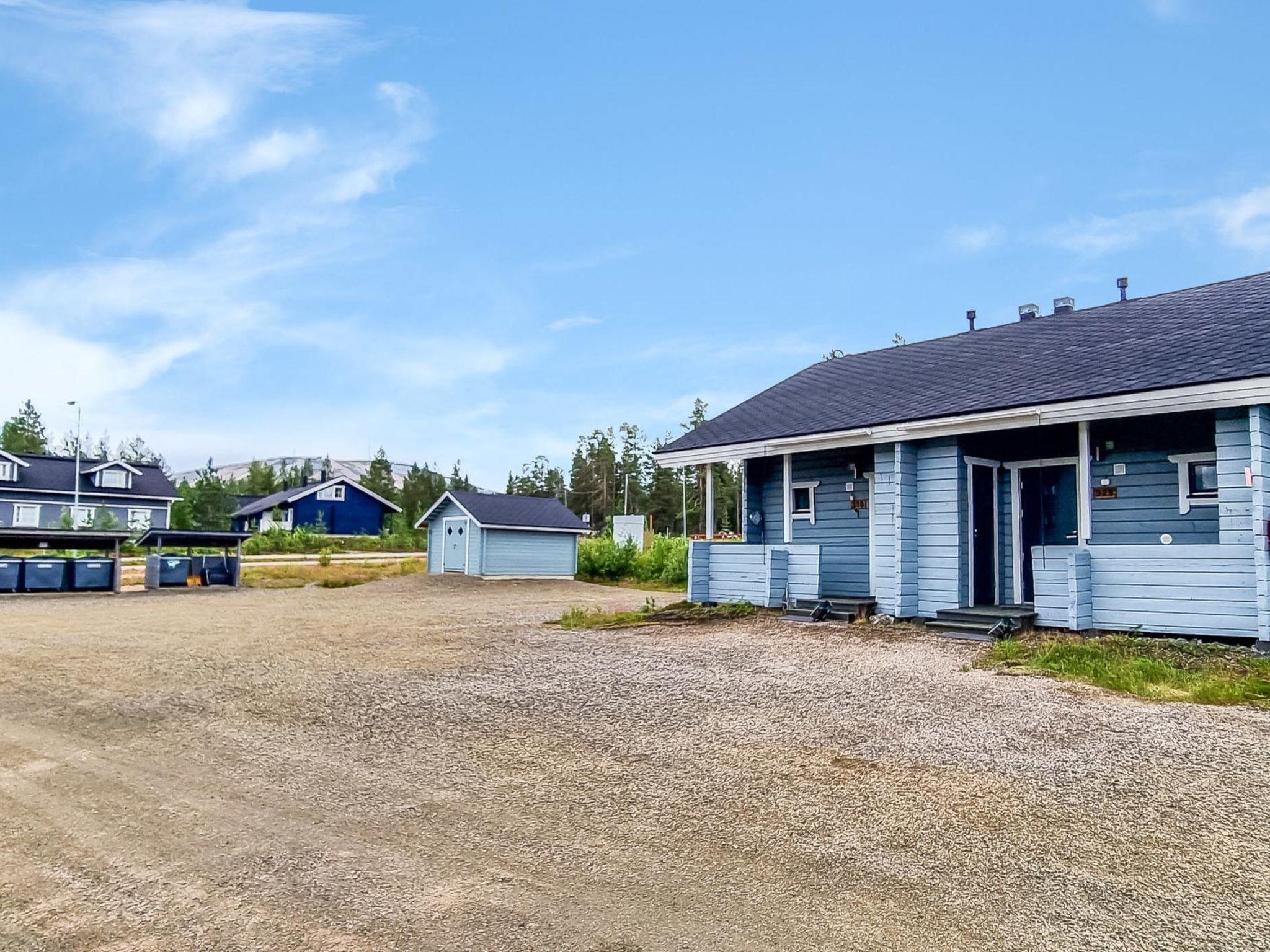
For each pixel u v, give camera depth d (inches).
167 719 297.3
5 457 1721.2
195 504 1879.9
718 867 164.9
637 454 2893.7
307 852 176.2
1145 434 463.2
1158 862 161.6
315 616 655.1
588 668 385.7
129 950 134.6
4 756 254.2
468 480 3688.5
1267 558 374.9
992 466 525.7
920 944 133.3
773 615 553.3
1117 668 337.4
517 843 179.2
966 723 266.7
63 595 867.4
